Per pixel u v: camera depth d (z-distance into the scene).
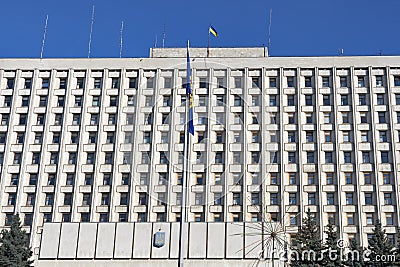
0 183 74.44
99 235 51.59
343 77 77.31
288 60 78.31
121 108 77.19
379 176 71.69
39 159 75.62
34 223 72.19
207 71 78.44
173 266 49.88
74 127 76.94
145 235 51.22
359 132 74.12
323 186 71.69
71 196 73.75
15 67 80.44
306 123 75.06
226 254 49.62
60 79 80.00
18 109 78.38
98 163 74.56
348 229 69.50
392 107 74.81
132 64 79.62
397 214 69.50
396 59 77.19
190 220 71.44
